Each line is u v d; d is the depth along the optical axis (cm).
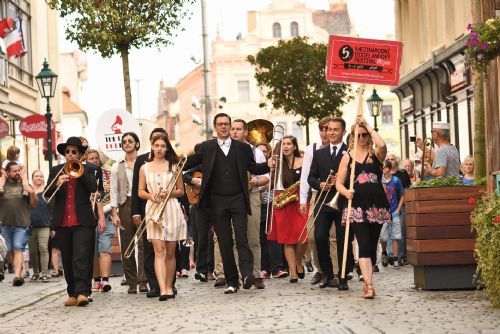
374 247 1223
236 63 8762
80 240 1280
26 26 3741
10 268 2120
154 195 1300
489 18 1225
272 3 8719
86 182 1284
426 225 1245
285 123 8538
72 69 8831
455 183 1270
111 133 2012
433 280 1249
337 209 1276
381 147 1206
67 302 1290
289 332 934
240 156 1352
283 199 1512
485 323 937
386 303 1134
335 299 1205
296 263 1598
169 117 11094
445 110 3206
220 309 1155
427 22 3434
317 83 4447
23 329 1070
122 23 2489
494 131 1202
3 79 3083
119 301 1319
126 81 2539
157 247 1297
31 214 1805
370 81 1339
